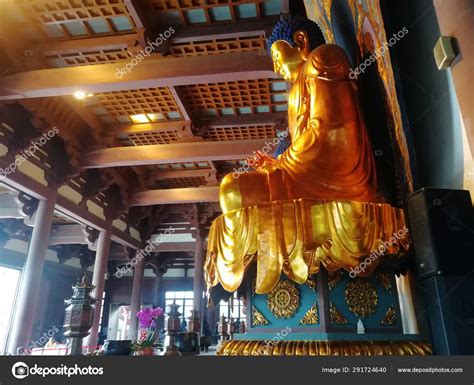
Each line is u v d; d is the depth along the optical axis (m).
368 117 4.46
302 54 4.35
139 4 8.99
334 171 3.36
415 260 3.05
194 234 21.72
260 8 9.22
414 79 3.52
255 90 12.03
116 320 27.22
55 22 9.55
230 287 3.06
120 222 19.77
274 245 2.94
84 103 12.67
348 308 3.10
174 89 11.54
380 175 3.79
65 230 18.34
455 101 2.99
